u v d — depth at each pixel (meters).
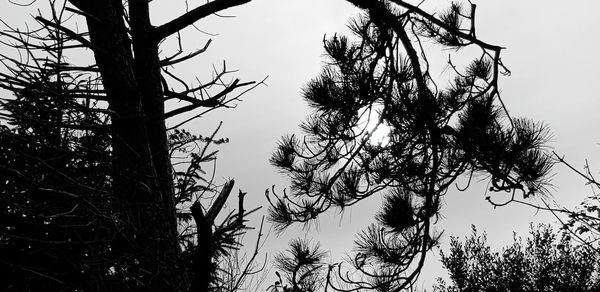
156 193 5.27
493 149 6.73
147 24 6.31
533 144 6.73
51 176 4.95
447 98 7.48
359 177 8.00
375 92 8.08
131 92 5.47
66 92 5.15
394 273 7.36
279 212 8.23
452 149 7.27
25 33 5.09
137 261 4.93
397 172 7.66
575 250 13.73
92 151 4.93
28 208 4.82
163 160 5.82
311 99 8.25
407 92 7.41
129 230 4.86
